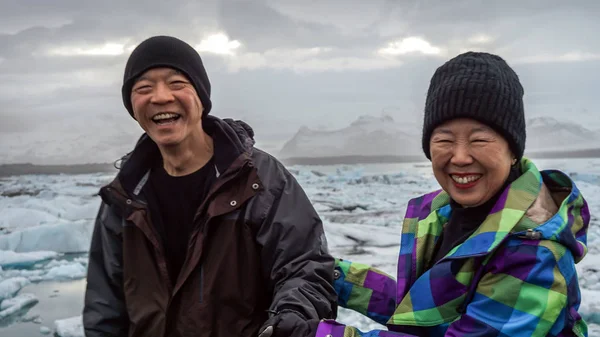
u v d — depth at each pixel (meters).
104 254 2.00
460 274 1.43
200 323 1.80
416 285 1.52
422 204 1.79
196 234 1.80
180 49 1.77
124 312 2.01
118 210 1.96
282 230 1.79
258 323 1.84
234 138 1.83
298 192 1.88
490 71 1.40
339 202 16.48
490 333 1.33
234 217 1.80
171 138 1.76
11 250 8.99
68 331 5.09
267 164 1.88
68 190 23.95
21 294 6.59
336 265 2.00
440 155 1.45
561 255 1.34
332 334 1.48
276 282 1.80
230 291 1.80
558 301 1.30
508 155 1.44
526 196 1.41
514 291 1.33
